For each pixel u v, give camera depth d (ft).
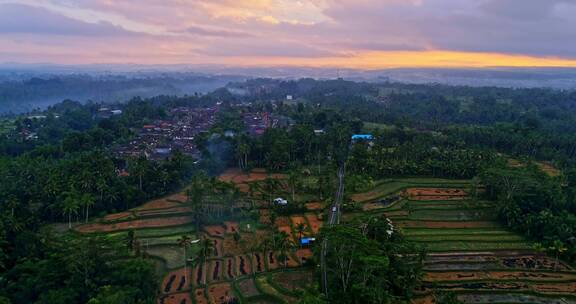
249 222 352.49
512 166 471.62
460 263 289.94
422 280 264.72
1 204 328.90
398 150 505.25
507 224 352.49
